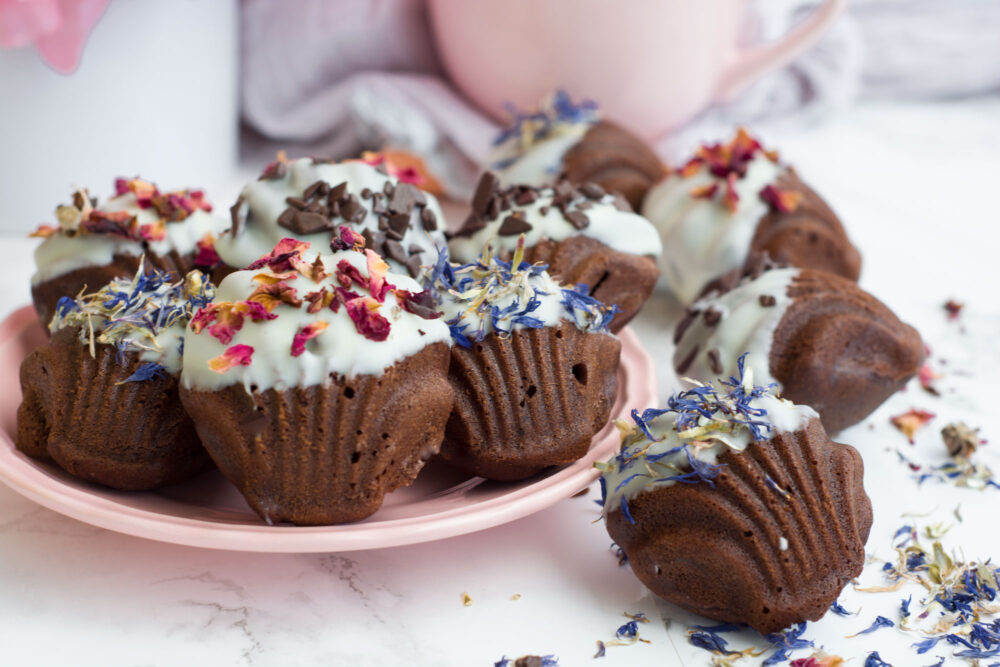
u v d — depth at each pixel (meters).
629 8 0.57
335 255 0.39
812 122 0.72
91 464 0.38
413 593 0.38
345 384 0.37
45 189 0.55
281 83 0.64
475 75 0.61
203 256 0.45
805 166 0.67
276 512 0.37
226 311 0.37
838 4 0.59
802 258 0.50
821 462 0.37
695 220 0.51
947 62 0.75
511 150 0.56
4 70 0.53
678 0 0.57
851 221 0.62
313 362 0.37
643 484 0.38
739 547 0.37
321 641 0.36
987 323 0.54
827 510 0.37
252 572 0.38
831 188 0.65
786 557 0.36
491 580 0.39
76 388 0.39
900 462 0.45
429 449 0.38
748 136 0.53
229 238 0.43
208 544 0.36
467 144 0.61
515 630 0.37
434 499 0.40
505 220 0.44
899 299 0.55
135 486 0.39
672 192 0.52
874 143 0.71
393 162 0.61
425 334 0.38
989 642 0.37
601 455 0.40
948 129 0.74
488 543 0.40
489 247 0.42
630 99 0.60
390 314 0.38
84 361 0.39
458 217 0.61
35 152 0.54
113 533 0.39
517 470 0.40
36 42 0.52
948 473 0.44
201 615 0.37
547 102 0.56
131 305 0.40
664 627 0.37
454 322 0.40
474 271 0.41
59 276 0.44
